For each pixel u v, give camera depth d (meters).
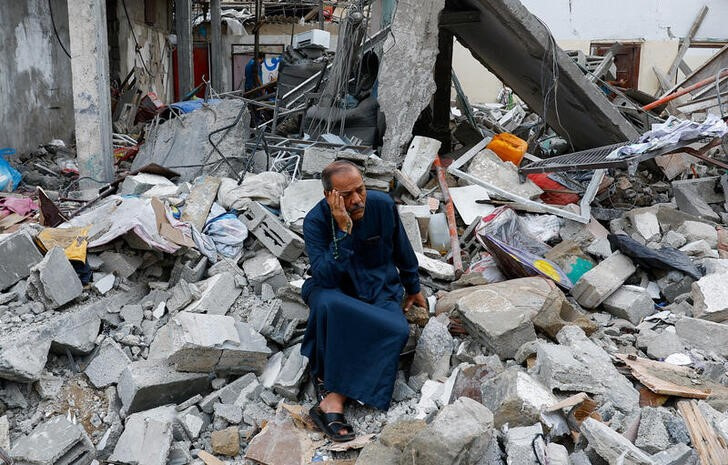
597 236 5.23
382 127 6.99
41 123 9.53
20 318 3.46
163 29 15.53
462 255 4.95
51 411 3.20
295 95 7.98
